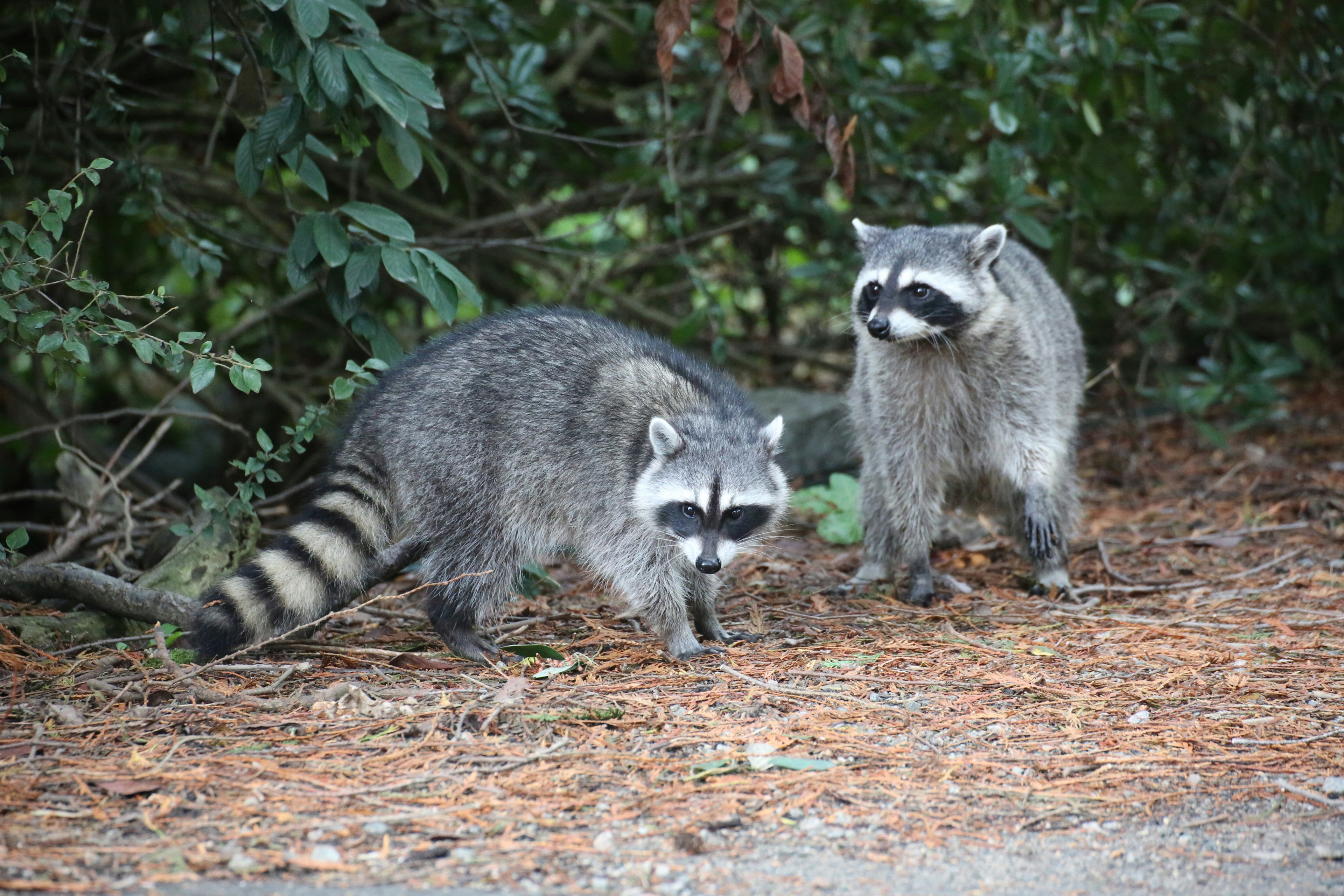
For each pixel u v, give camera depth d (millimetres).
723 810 4199
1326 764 4652
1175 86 10625
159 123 11180
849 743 4812
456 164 11891
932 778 4500
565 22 10539
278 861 3750
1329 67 10969
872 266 7414
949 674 5750
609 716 5047
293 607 5961
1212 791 4430
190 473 13812
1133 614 7000
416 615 7109
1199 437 12062
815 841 3992
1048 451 7406
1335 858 3904
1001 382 7324
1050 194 11477
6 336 5922
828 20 10062
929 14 11211
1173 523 9281
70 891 3512
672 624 6227
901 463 7500
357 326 7078
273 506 8719
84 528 7496
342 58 6164
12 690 5254
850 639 6453
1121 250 12180
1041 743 4848
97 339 6285
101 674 5484
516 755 4613
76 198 6484
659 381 6578
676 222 10555
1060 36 11023
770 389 11852
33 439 11164
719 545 6117
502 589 6379
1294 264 12617
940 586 7848
